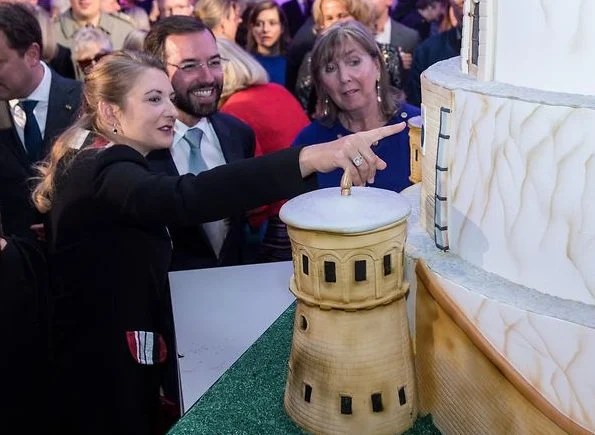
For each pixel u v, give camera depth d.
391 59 3.28
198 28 2.49
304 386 1.29
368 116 2.58
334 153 1.27
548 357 1.04
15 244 1.82
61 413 1.78
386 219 1.16
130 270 1.67
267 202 1.35
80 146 1.65
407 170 2.47
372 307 1.21
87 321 1.69
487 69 1.21
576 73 1.07
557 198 1.04
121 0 4.31
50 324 1.76
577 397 1.02
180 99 2.46
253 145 2.78
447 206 1.27
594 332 0.99
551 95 1.07
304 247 1.20
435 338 1.27
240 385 1.49
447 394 1.26
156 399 1.83
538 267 1.10
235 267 2.40
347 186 1.22
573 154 1.00
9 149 2.56
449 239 1.29
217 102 2.54
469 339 1.16
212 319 2.02
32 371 1.81
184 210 1.39
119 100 1.72
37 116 2.61
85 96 1.77
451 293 1.19
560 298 1.08
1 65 2.49
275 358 1.59
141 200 1.45
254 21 3.98
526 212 1.09
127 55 1.78
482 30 1.20
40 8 3.80
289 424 1.33
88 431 1.74
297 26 4.53
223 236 2.58
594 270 1.02
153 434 1.81
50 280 1.73
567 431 1.04
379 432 1.26
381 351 1.23
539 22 1.11
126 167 1.53
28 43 2.53
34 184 2.29
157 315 1.81
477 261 1.22
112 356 1.69
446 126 1.23
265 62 4.02
